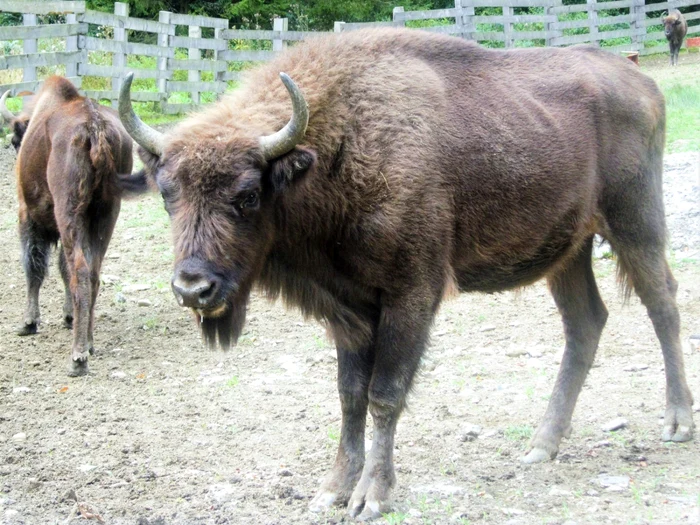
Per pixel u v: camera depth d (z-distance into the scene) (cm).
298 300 484
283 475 505
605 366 675
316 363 710
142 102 1922
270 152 425
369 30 507
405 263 452
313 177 445
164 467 523
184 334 796
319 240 459
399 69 485
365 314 477
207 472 514
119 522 445
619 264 575
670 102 1677
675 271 885
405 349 455
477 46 534
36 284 801
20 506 466
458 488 473
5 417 606
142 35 2562
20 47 2006
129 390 662
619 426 555
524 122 508
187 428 585
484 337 758
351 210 449
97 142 707
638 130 560
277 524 440
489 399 619
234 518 448
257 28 2438
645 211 561
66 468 521
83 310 699
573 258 561
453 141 482
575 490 464
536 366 682
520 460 515
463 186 484
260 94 468
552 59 558
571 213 529
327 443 554
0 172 1370
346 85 469
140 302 873
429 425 575
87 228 727
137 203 1241
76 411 619
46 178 754
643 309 804
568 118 529
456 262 498
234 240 421
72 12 1723
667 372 548
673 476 475
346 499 464
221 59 2047
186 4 2705
